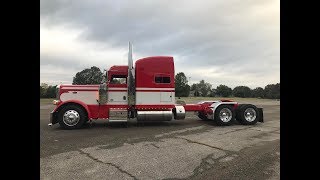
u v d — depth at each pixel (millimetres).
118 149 8023
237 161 6801
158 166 6375
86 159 6930
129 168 6219
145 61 13031
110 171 6004
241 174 5824
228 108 13406
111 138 9773
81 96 12445
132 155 7340
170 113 12961
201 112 14844
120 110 12609
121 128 12336
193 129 12094
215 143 8945
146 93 12984
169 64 13188
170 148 8180
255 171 6008
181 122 14656
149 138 9797
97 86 12609
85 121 12562
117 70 12867
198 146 8477
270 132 11297
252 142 9133
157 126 13039
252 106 13734
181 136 10250
